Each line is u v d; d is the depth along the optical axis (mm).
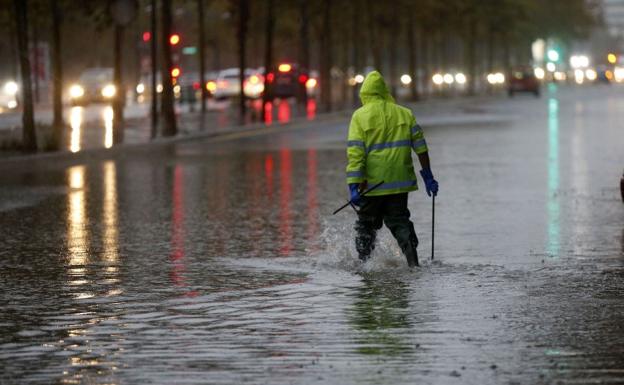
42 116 118500
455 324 22234
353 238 34906
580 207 42906
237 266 30016
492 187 50500
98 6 99125
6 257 32125
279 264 30188
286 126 109438
